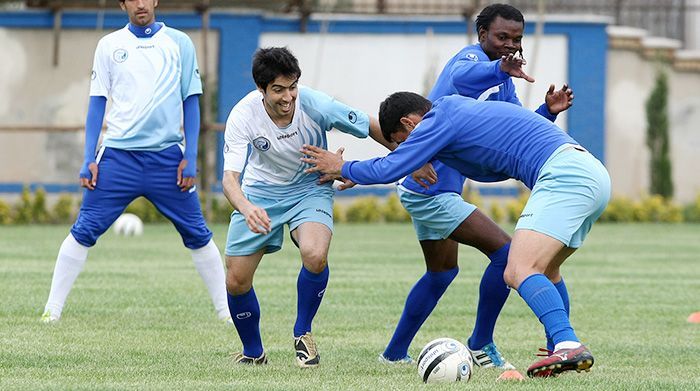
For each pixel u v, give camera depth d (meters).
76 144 61.47
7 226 55.88
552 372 15.37
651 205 63.22
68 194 60.03
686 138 67.12
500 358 18.23
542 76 64.25
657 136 65.50
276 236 17.88
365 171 16.42
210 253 23.06
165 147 22.50
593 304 26.80
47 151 61.31
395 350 18.30
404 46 63.22
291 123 17.33
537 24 60.28
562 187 15.55
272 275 32.25
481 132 16.11
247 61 62.19
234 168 17.23
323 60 63.03
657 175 65.69
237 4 61.78
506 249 17.45
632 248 44.75
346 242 46.03
